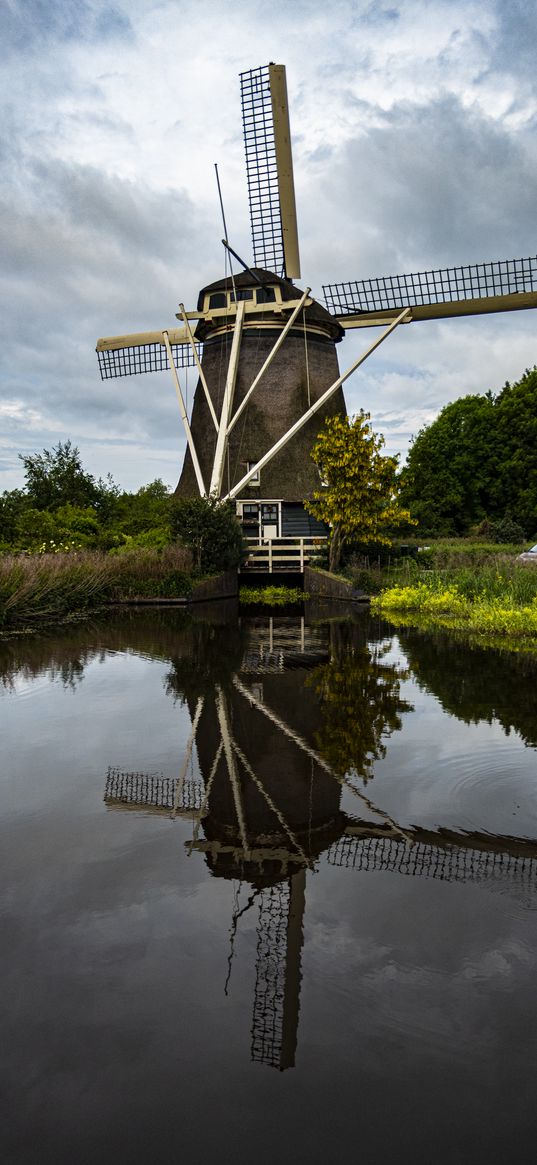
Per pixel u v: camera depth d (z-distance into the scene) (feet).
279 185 112.98
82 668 35.40
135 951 10.30
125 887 12.25
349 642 44.91
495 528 142.10
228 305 114.52
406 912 11.44
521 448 172.76
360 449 84.79
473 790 17.12
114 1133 7.30
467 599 63.87
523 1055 8.32
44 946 10.41
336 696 28.02
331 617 63.00
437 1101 7.66
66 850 13.76
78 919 11.16
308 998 9.24
